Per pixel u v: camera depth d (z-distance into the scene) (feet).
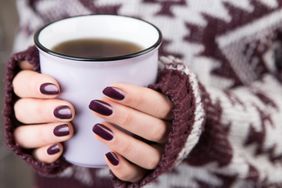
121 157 1.50
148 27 1.54
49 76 1.45
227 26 2.03
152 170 1.55
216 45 2.05
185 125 1.52
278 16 2.02
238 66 2.08
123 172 1.51
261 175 1.95
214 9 2.02
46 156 1.57
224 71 2.09
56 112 1.44
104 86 1.41
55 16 2.20
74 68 1.39
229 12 2.02
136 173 1.54
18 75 1.59
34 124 1.60
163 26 2.06
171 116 1.51
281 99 2.01
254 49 2.06
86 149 1.51
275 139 1.91
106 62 1.37
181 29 2.05
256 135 1.87
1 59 3.96
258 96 1.99
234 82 2.10
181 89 1.50
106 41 1.58
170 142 1.50
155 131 1.49
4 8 4.08
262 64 2.09
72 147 1.53
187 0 2.03
